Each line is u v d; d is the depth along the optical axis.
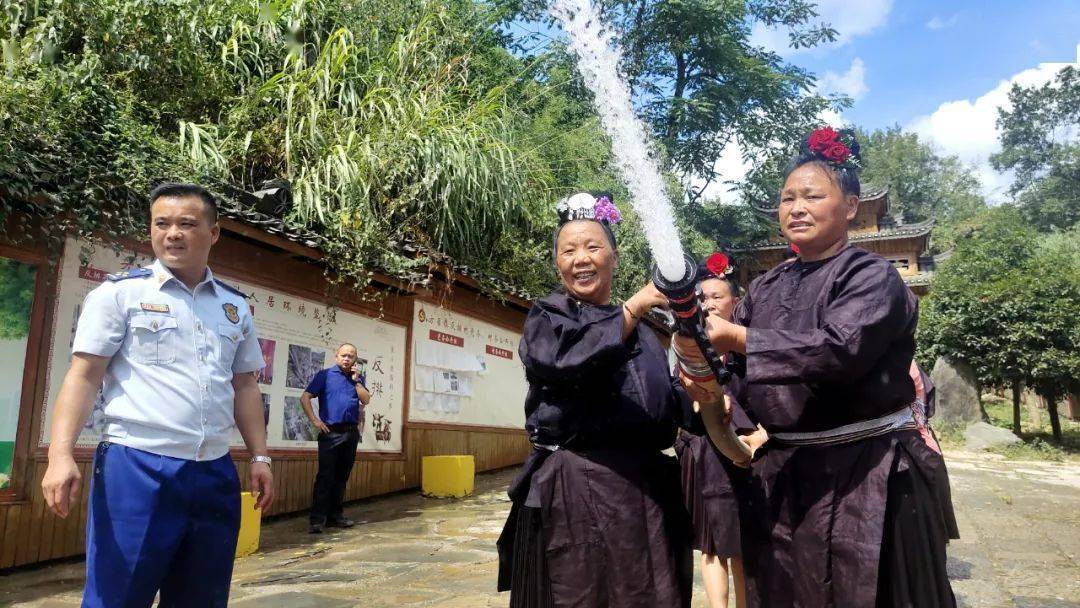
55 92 5.48
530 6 16.59
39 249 5.41
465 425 10.94
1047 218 44.28
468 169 9.95
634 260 13.69
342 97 9.83
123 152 5.74
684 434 3.43
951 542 6.57
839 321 1.70
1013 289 18.12
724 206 27.34
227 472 2.60
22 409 5.31
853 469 1.81
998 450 16.86
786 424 1.90
